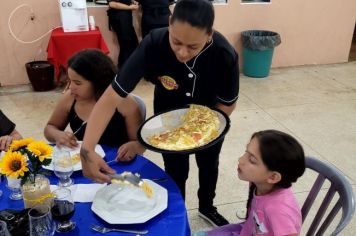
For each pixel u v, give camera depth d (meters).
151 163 1.47
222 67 1.44
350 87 4.37
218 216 2.12
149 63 1.44
